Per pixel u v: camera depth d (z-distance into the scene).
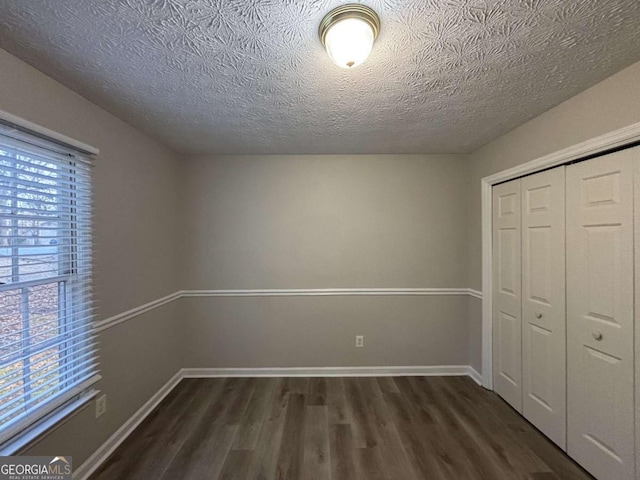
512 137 2.39
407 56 1.39
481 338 2.88
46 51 1.34
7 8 1.08
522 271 2.35
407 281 3.12
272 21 1.16
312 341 3.12
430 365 3.12
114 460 1.90
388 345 3.12
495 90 1.73
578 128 1.78
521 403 2.37
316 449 2.00
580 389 1.83
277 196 3.12
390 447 2.02
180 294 3.05
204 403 2.58
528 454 1.95
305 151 2.99
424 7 1.09
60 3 1.07
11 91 1.36
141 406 2.35
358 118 2.14
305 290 3.11
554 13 1.12
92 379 1.77
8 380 1.37
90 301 1.80
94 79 1.58
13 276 1.40
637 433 1.51
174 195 2.98
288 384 2.92
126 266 2.18
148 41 1.28
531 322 2.25
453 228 3.11
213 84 1.64
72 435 1.66
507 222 2.53
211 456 1.94
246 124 2.24
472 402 2.58
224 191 3.11
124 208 2.17
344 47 1.15
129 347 2.21
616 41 1.29
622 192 1.58
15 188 1.39
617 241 1.60
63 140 1.58
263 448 2.01
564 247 1.94
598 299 1.71
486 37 1.26
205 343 3.11
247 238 3.12
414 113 2.05
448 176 3.12
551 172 2.04
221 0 1.05
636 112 1.46
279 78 1.59
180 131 2.38
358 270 3.12
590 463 1.75
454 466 1.85
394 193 3.12
